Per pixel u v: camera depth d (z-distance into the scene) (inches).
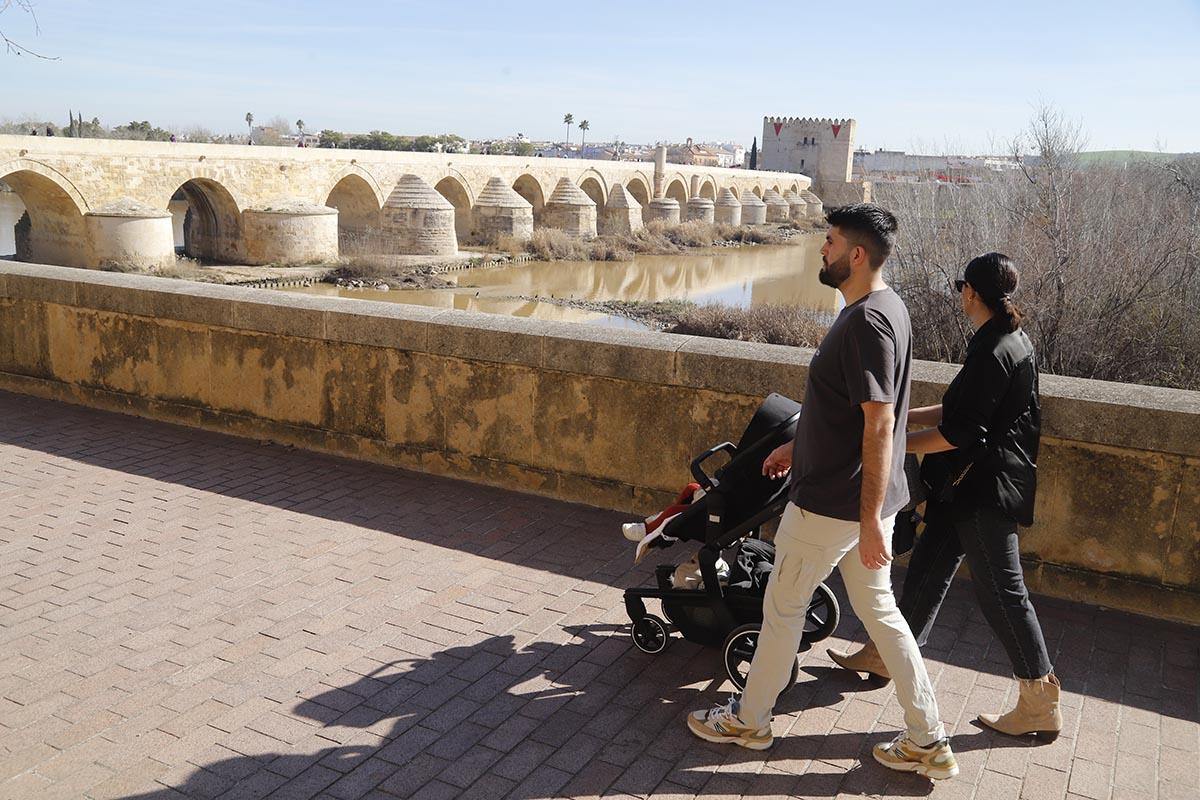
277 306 279.4
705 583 157.9
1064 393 190.1
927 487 149.3
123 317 311.0
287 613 182.1
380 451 272.7
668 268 2758.4
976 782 136.4
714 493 155.6
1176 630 183.9
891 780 136.7
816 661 169.5
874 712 153.9
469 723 148.2
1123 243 896.9
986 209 943.7
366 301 287.1
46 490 245.9
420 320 258.2
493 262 2630.4
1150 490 185.2
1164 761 142.1
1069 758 142.4
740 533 155.4
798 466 132.6
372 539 218.7
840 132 5772.6
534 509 240.7
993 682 163.6
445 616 182.4
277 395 287.1
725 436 225.1
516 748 142.2
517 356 245.0
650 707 153.8
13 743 140.9
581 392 240.1
